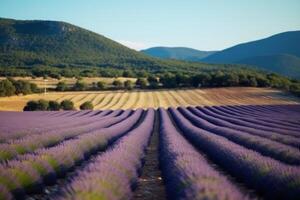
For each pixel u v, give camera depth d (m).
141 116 48.06
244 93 78.19
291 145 15.75
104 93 81.75
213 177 7.32
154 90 86.50
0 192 7.14
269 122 29.88
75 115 45.16
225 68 193.00
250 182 10.07
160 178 12.52
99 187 6.67
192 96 77.44
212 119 34.66
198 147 18.53
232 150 12.89
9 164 9.34
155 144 22.48
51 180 10.68
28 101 69.50
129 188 8.42
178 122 32.47
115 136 21.02
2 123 28.59
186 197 6.02
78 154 13.59
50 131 20.78
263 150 14.18
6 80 75.88
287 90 81.81
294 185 7.81
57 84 88.44
